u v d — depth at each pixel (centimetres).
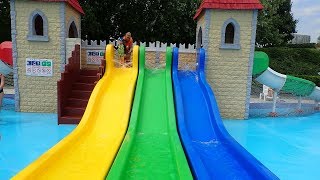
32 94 1484
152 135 912
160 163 736
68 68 1296
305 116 1639
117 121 985
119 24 2870
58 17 1424
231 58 1465
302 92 1683
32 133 1118
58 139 1052
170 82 1209
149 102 1091
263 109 1756
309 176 826
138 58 1320
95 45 1594
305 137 1212
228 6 1418
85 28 2550
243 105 1498
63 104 1252
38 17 1510
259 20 2927
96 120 987
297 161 941
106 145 836
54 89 1479
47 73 1469
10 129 1170
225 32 1494
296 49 3288
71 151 780
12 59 1486
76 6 1575
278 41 3509
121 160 684
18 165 833
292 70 3111
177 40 2922
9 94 1825
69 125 1228
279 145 1098
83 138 874
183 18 2795
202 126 1012
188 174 615
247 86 1484
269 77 1562
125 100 1095
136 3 2742
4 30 2600
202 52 1382
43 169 641
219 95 1491
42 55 1455
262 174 657
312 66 3198
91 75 1444
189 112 1079
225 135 912
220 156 829
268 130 1309
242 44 1455
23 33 1438
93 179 638
